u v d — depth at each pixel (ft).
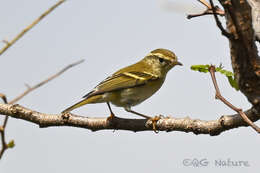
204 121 33.04
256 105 28.66
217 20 23.94
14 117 36.09
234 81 28.55
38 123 36.42
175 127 34.35
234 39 25.73
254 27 30.86
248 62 26.66
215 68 28.63
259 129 24.27
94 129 37.11
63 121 36.37
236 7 25.61
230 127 31.40
